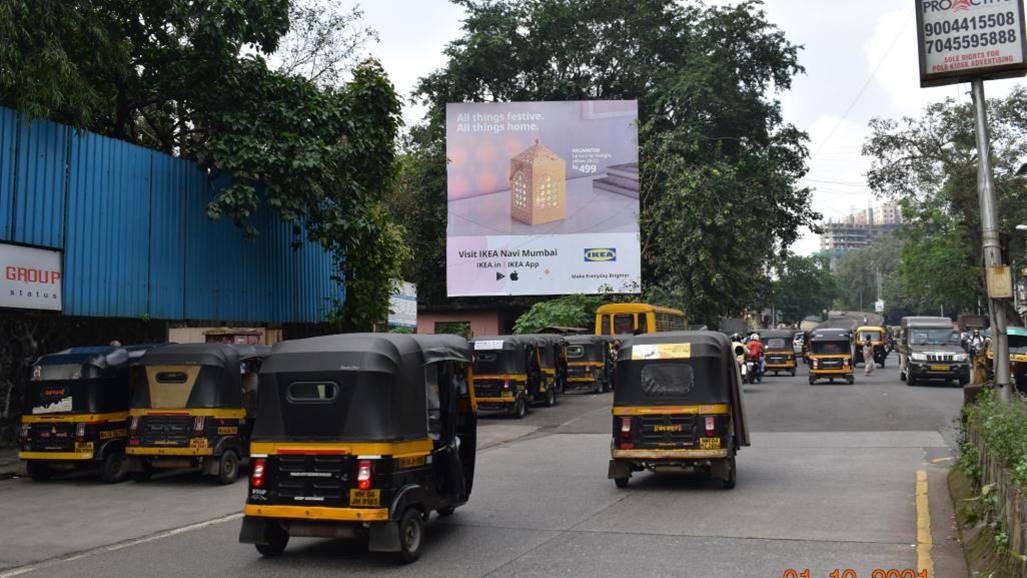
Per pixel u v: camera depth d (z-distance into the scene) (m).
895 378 38.75
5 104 15.26
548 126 40.16
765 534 8.52
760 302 56.91
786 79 45.62
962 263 61.50
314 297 24.34
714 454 11.27
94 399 13.26
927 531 8.48
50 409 13.28
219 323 20.39
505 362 23.33
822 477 12.20
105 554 8.46
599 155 40.06
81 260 16.59
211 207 18.33
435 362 8.83
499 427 21.23
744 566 7.24
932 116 47.16
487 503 10.75
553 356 27.48
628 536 8.61
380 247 22.84
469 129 40.16
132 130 21.20
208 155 19.06
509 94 47.28
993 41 11.66
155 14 18.53
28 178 15.52
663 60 46.72
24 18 14.54
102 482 13.48
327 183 19.89
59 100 15.12
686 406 11.47
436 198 44.97
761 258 45.88
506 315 48.88
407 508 7.84
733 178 41.84
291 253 23.31
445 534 8.95
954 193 48.16
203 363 13.20
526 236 39.88
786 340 43.09
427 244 45.16
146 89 19.52
